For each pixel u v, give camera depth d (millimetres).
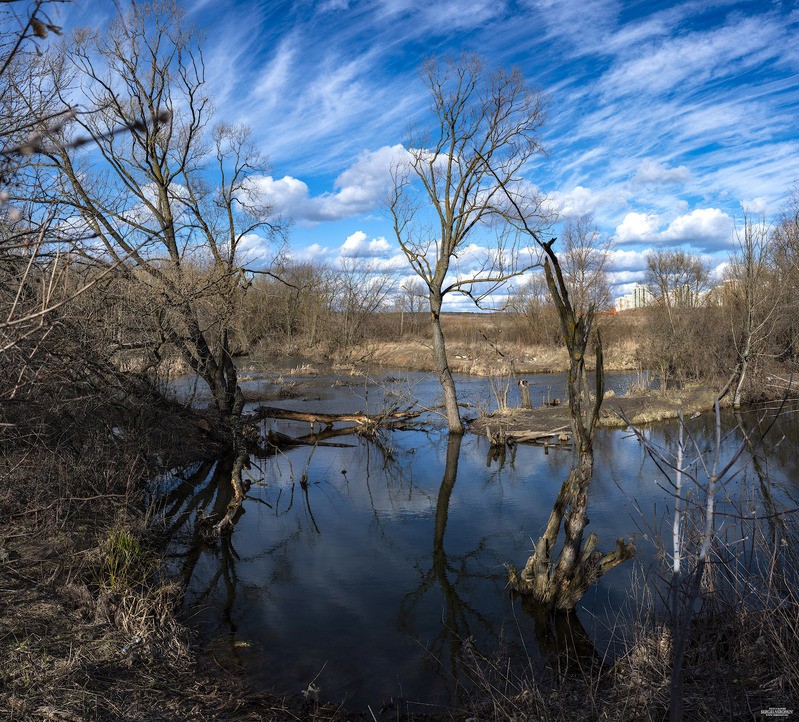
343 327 52156
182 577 9875
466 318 74875
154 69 17281
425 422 24766
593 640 7820
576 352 8266
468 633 8195
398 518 13586
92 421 11445
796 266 26312
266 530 12734
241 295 18688
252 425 21188
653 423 23062
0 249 2957
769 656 5676
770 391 25922
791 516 7863
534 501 14656
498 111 20172
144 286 12820
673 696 3783
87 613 7395
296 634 8172
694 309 32500
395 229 22078
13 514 9289
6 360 5895
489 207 20859
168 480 15500
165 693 6168
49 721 5207
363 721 6133
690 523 6246
